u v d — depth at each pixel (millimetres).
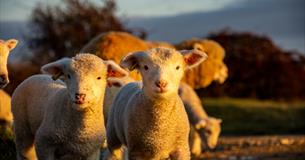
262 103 36469
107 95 12430
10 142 12875
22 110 10820
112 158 10898
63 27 39812
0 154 12367
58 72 9828
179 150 9938
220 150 20531
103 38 16625
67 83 9594
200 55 9688
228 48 43188
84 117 9750
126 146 10445
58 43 39438
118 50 16391
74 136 9828
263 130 27328
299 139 22703
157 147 9820
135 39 17094
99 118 9883
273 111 32250
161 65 9273
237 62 43031
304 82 44281
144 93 9539
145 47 17156
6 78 11492
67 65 9547
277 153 19469
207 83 21766
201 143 20797
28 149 11016
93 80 9430
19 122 10883
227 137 24719
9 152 12477
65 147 9930
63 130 9812
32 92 10711
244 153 19656
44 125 9969
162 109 9578
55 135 9844
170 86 9172
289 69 43812
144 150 9875
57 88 10461
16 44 11938
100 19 40125
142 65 9484
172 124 9727
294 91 43719
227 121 30641
